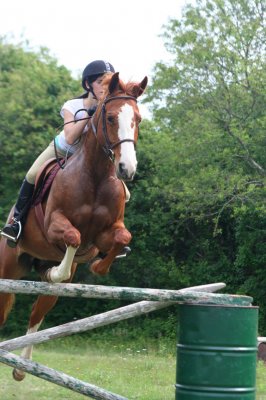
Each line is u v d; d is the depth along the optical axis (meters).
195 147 18.67
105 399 5.72
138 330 19.78
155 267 21.12
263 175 18.33
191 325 5.43
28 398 8.26
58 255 6.50
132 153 5.64
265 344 12.80
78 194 5.98
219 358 5.33
